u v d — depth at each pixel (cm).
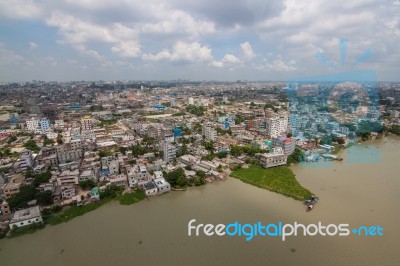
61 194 8756
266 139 16475
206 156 13075
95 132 18950
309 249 6084
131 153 12950
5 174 10675
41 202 8288
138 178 9862
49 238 6731
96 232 6938
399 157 13200
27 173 10494
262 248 6131
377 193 9050
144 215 7788
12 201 7988
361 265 5588
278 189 9406
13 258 6016
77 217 7775
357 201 8456
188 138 16738
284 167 11800
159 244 6338
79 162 12162
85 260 5866
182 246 6247
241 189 9644
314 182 10075
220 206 8269
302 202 8469
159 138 16562
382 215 7569
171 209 8125
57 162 12375
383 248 6097
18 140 17138
